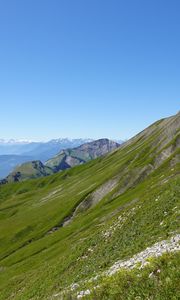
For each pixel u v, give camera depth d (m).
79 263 49.34
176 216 39.72
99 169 193.12
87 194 133.62
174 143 130.62
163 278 16.88
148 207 51.59
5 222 158.25
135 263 27.53
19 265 82.56
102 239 52.66
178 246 24.95
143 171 123.31
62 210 133.25
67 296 27.50
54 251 76.81
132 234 44.81
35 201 193.75
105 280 21.66
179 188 50.31
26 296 50.69
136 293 17.33
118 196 112.81
